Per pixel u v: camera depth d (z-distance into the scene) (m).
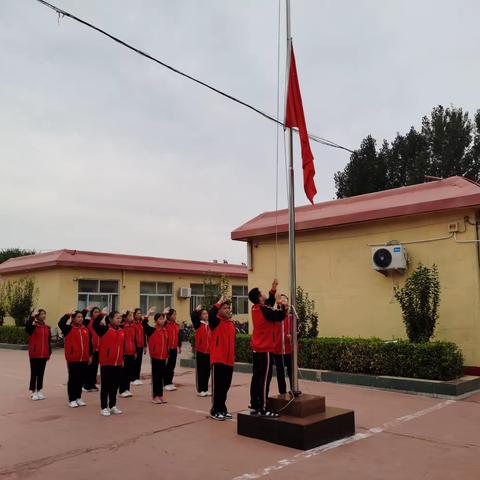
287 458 4.84
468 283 9.41
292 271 5.88
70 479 4.35
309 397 5.66
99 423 6.43
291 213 6.00
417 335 9.06
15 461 4.86
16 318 19.52
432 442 5.38
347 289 11.30
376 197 11.30
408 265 10.30
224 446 5.28
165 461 4.81
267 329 5.92
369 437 5.58
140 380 10.14
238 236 13.15
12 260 22.30
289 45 6.33
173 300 22.77
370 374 8.98
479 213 9.45
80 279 19.36
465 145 26.31
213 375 6.63
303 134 6.30
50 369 12.29
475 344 9.23
